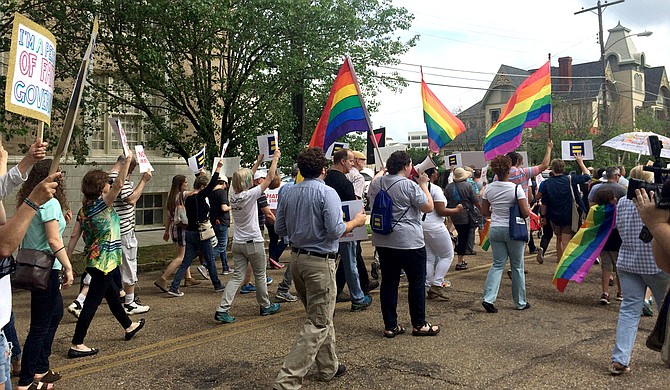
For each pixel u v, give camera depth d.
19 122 11.06
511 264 6.87
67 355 5.32
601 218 6.64
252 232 6.53
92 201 5.26
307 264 4.24
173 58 12.53
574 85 41.66
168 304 7.60
